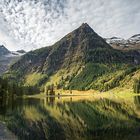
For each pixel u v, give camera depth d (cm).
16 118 7869
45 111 10294
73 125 6319
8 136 4878
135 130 5225
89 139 4481
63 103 16900
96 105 13750
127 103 14862
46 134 5109
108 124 6191
